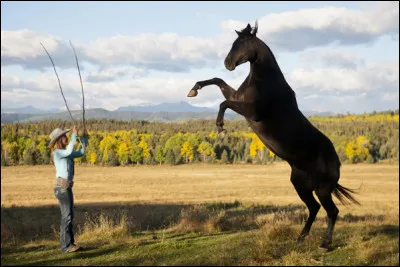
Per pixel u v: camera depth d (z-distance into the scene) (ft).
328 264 20.24
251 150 407.03
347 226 31.76
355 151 399.44
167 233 31.17
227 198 127.65
